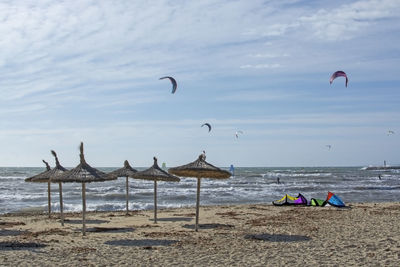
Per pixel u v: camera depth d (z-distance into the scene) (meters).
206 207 23.67
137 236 12.34
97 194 34.16
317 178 74.25
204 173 12.79
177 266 8.53
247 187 46.84
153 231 13.40
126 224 15.46
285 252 9.79
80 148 12.90
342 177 78.75
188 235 12.45
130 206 26.22
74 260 9.08
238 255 9.52
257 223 15.11
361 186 48.25
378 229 13.26
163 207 26.20
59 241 11.47
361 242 10.88
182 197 33.19
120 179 70.25
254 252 9.83
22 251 9.99
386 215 17.69
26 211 23.61
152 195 34.75
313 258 9.09
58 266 8.53
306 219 16.34
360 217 16.94
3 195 34.25
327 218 16.66
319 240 11.36
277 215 18.17
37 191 40.38
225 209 21.80
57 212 22.50
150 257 9.38
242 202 30.36
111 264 8.73
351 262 8.64
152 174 15.07
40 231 13.62
